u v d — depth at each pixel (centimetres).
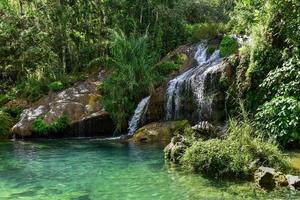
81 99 1677
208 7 2648
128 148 1232
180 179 827
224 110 1355
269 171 764
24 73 2052
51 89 1780
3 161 1076
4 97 1836
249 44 1336
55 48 2081
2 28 2116
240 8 1758
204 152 886
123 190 766
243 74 1299
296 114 1049
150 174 879
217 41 1889
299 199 670
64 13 2112
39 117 1609
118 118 1577
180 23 2131
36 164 1028
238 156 843
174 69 1734
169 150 1013
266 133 1073
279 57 1216
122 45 1681
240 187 752
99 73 1862
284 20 1216
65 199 721
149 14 2120
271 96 1184
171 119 1547
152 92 1602
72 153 1173
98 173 910
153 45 1992
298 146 1048
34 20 2162
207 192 729
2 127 1599
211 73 1404
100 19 2150
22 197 738
